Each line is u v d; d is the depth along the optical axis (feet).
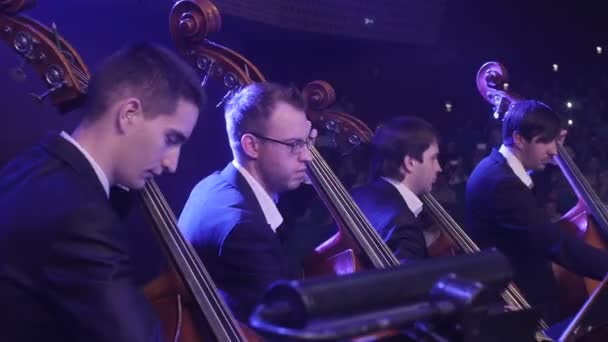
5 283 3.85
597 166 20.31
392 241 7.12
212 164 17.12
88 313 3.83
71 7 14.25
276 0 17.69
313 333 1.99
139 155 4.28
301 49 23.18
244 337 5.07
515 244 8.56
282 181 6.13
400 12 22.72
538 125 8.60
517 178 8.61
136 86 4.19
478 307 2.25
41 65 5.25
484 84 10.03
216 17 6.73
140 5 14.51
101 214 4.02
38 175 4.07
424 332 2.32
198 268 5.23
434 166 7.72
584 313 5.85
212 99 16.81
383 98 26.32
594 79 30.99
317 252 7.04
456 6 28.30
